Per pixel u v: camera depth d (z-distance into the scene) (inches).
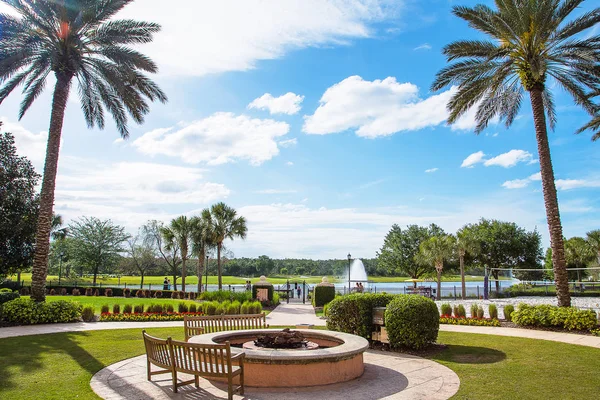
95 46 721.6
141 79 727.7
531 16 575.5
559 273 573.6
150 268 2095.2
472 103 668.7
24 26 643.5
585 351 392.8
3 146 893.8
